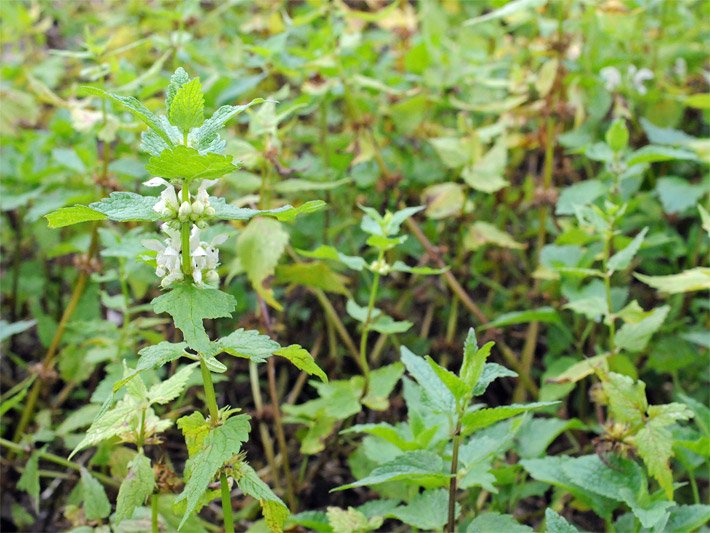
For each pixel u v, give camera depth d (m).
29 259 1.15
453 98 1.14
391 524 0.83
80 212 0.48
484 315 0.98
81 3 1.64
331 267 0.99
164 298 0.50
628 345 0.75
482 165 0.96
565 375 0.75
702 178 1.05
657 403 0.93
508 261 1.04
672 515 0.64
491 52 1.36
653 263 1.00
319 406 0.80
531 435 0.75
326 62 0.98
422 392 0.59
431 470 0.59
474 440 0.65
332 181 1.02
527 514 0.79
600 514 0.66
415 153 1.11
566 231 0.89
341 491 0.88
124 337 0.83
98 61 0.88
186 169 0.46
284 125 1.17
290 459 0.90
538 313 0.83
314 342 1.03
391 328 0.76
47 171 0.98
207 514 0.83
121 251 0.72
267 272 0.77
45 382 0.87
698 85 1.18
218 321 0.99
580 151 0.92
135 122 0.90
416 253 1.03
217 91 1.02
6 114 1.10
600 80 1.06
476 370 0.56
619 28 1.14
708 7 1.23
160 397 0.59
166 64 1.26
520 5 0.91
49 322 0.97
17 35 1.43
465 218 0.97
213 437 0.51
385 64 1.25
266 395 0.99
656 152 0.82
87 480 0.68
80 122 0.84
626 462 0.66
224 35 1.37
